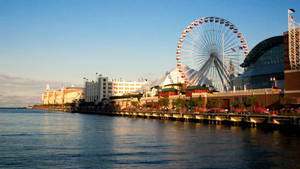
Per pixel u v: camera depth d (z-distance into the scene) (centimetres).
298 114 7762
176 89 16650
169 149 5294
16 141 6378
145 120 13462
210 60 12281
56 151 5197
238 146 5519
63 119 15350
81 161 4447
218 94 12144
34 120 14300
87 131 8400
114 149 5341
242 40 12544
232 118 9262
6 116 19350
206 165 4175
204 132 7656
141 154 4884
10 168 4088
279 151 5038
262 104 10044
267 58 15650
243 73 16750
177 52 12975
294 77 9106
